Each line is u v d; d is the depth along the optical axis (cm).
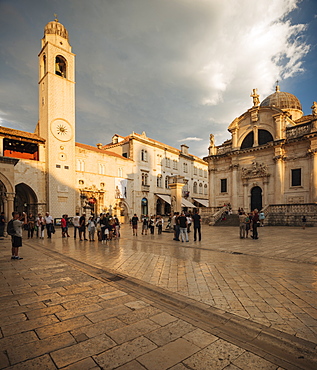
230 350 326
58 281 640
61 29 3456
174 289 556
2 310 458
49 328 388
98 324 401
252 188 3453
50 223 1767
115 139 4872
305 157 2911
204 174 6303
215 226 2848
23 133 3008
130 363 300
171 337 360
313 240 1363
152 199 4722
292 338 346
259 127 3400
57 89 3278
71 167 3350
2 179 1711
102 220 1467
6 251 1144
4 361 305
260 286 572
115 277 675
